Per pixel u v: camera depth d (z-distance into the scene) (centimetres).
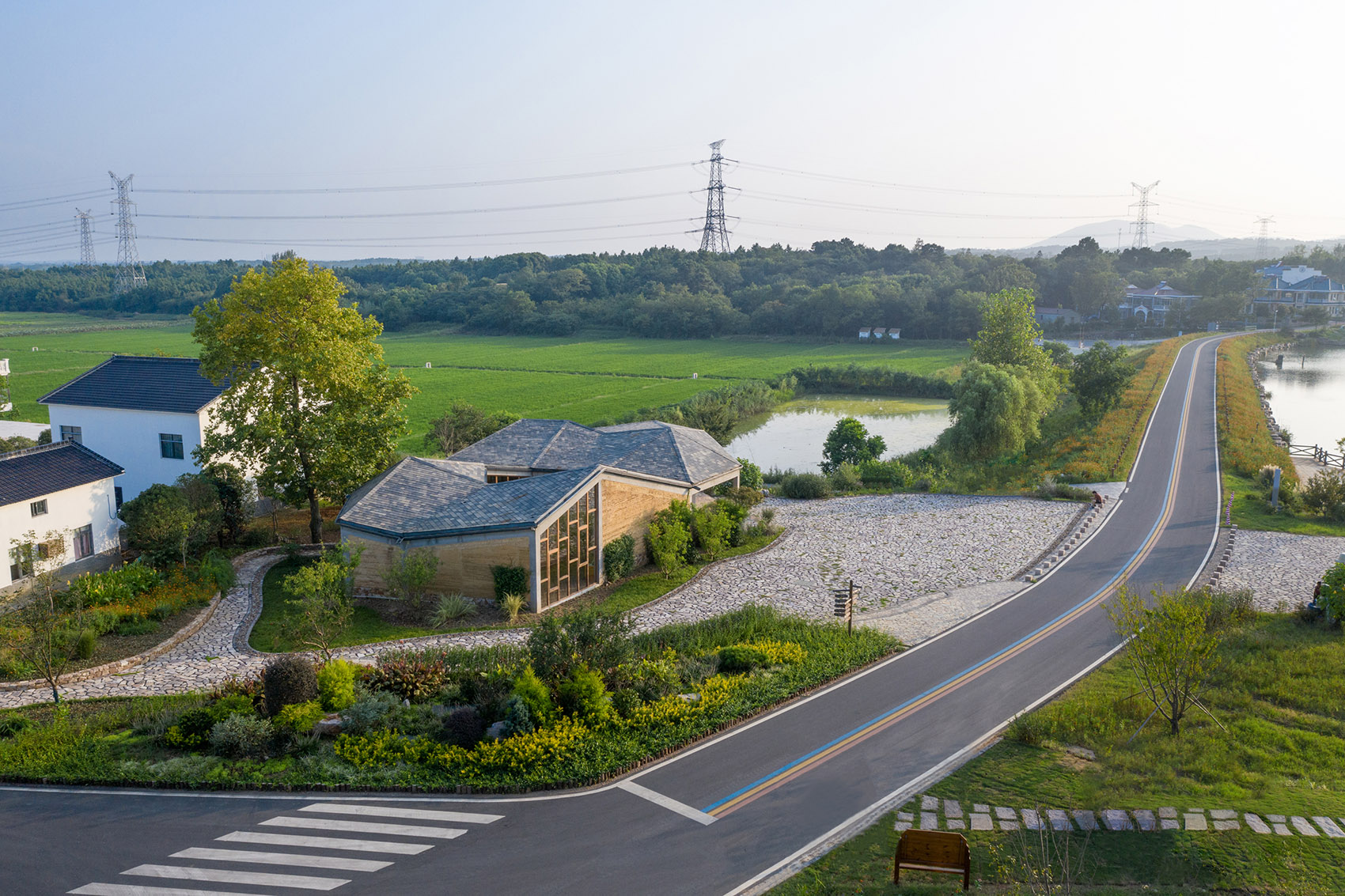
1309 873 1565
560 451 4875
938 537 4688
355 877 1656
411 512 3756
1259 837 1688
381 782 1989
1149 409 8181
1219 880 1551
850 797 1981
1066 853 1672
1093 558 4234
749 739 2300
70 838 1767
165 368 5194
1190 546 4381
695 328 18200
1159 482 5744
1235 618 3053
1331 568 3797
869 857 1712
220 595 3719
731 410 8281
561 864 1711
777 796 1989
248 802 1917
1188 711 2409
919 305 17175
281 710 2248
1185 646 2217
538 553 3500
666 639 3041
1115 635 3180
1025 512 5159
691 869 1695
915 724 2409
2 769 2014
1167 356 11788
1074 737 2269
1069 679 2750
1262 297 18750
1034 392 7219
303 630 3072
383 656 2831
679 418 8138
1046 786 1977
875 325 17462
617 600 3691
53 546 3941
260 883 1631
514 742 2122
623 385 11412
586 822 1869
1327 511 4872
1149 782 1972
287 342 4250
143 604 3381
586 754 2138
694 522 4356
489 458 4812
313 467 4331
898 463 6631
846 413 10394
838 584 3922
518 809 1916
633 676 2511
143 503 3816
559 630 2506
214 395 4906
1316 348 15200
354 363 4362
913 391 11819
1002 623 3334
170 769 2014
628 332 18950
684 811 1920
